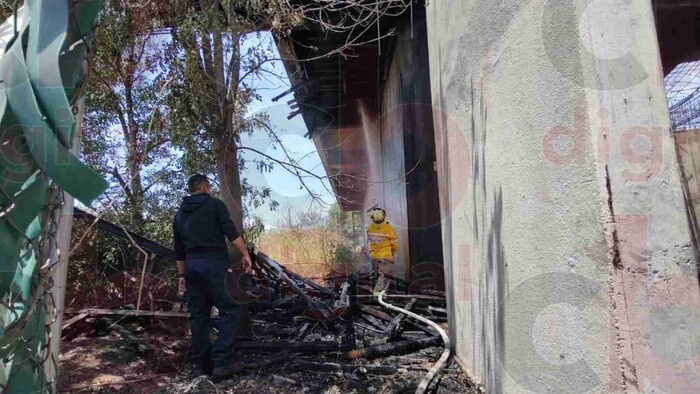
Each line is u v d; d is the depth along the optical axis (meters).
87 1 0.96
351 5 4.87
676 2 2.50
